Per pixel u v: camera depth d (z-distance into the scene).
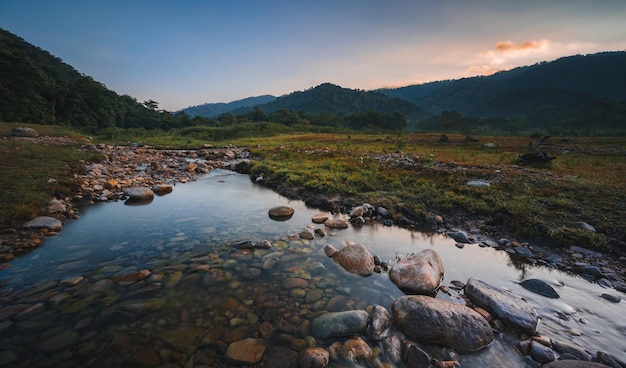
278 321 3.65
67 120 65.12
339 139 50.28
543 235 6.73
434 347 3.29
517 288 4.75
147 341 3.23
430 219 7.97
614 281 5.02
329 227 7.46
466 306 4.03
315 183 11.30
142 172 14.66
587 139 55.06
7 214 6.47
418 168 14.46
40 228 6.36
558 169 15.70
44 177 9.71
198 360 2.99
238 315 3.74
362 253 5.30
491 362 3.14
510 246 6.50
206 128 64.75
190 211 8.55
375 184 11.27
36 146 18.05
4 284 4.26
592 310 4.17
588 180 11.43
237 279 4.64
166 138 43.31
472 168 14.84
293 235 6.66
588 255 5.97
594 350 3.36
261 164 16.08
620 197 8.84
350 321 3.49
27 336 3.23
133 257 5.34
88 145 22.89
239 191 11.62
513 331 3.62
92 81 90.25
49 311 3.67
